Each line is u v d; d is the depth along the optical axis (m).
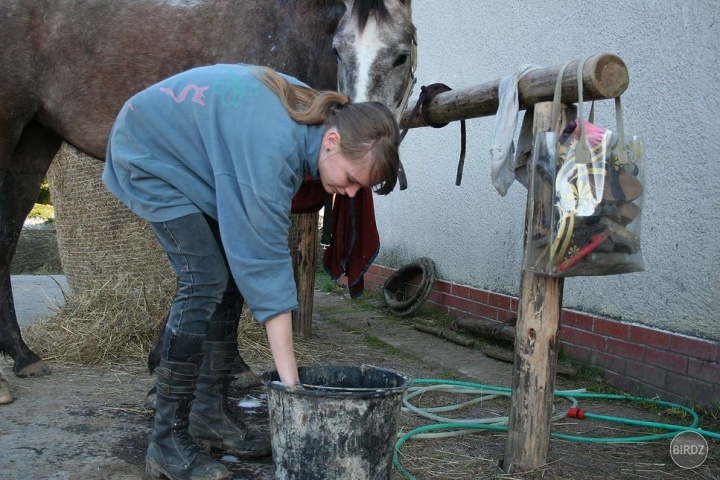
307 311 4.56
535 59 4.30
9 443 2.49
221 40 3.25
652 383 3.36
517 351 2.34
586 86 2.06
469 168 5.02
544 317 2.27
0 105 3.22
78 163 4.62
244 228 1.85
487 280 4.80
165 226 2.02
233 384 3.28
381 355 4.27
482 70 4.88
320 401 1.90
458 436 2.74
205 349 2.38
